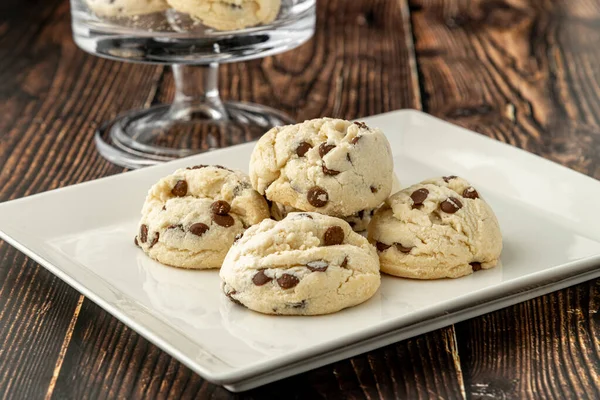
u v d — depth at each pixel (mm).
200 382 651
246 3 836
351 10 1146
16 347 674
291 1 870
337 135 718
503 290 676
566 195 771
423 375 653
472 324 683
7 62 1017
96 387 649
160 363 662
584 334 678
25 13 1120
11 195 814
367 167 715
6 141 887
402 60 1032
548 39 1071
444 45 1061
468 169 812
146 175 782
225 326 665
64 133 903
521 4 1169
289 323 668
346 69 1017
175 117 917
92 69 1012
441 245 702
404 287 697
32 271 729
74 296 710
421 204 715
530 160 799
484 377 652
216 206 722
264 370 627
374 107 951
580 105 954
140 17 836
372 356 663
